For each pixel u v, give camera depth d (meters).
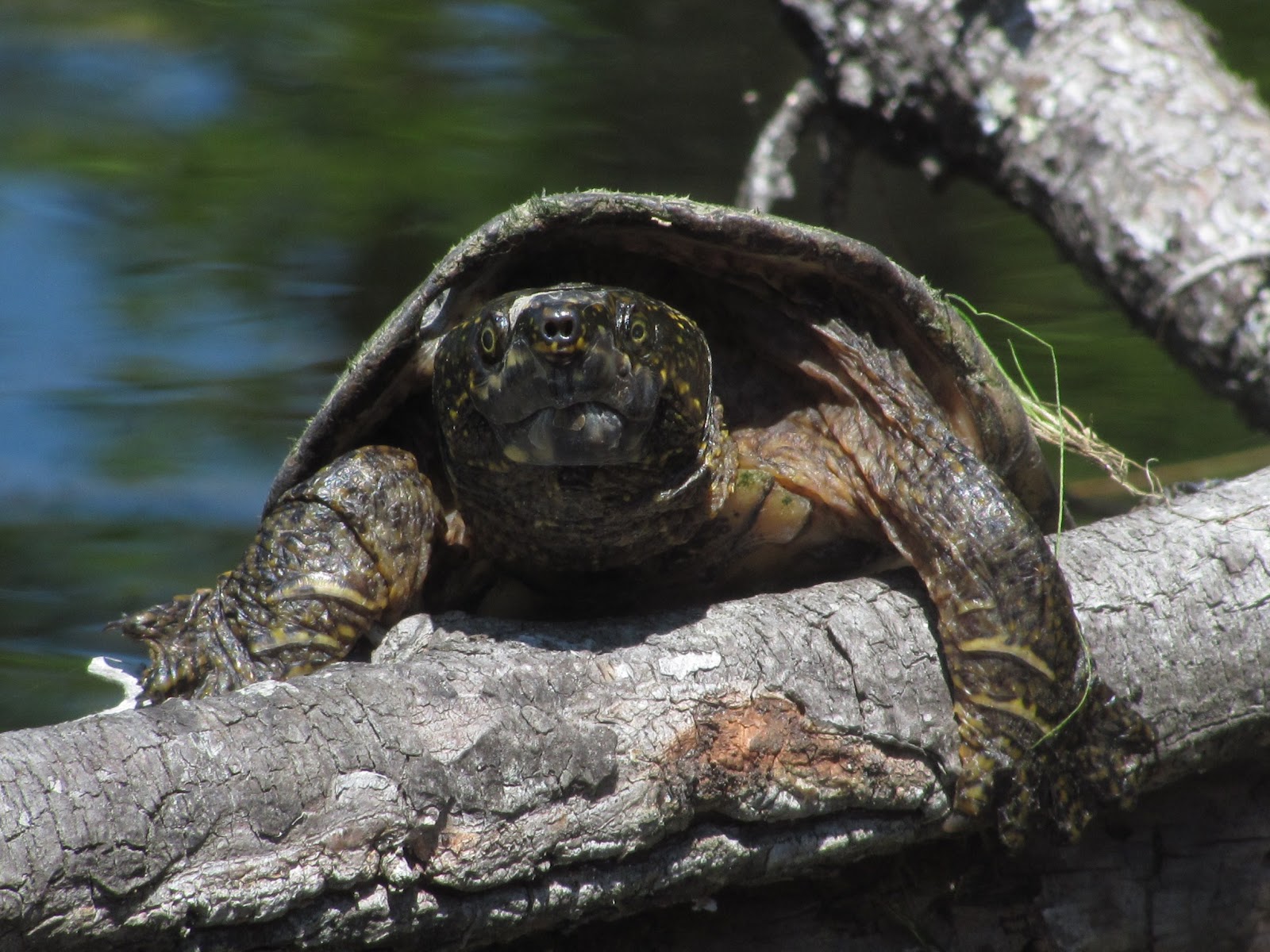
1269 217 8.68
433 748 4.04
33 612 8.20
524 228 5.06
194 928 3.69
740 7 14.38
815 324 5.36
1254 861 5.64
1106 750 5.07
